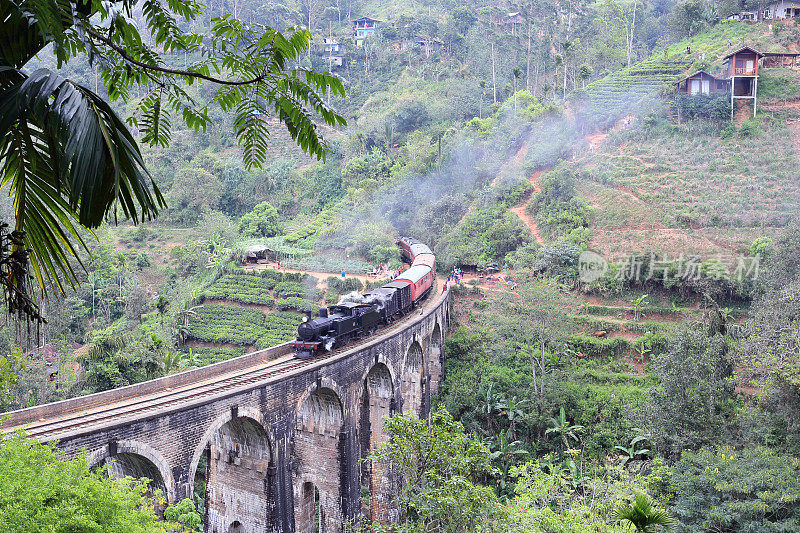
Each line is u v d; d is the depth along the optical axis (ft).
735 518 99.55
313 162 412.36
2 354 141.69
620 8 509.35
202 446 78.48
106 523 43.50
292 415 97.66
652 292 204.54
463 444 78.79
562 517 84.17
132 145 17.72
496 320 179.22
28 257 20.36
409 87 445.37
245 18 490.90
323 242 298.76
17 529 38.01
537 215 256.73
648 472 131.13
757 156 250.37
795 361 114.01
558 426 157.58
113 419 73.87
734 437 125.49
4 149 17.63
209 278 276.41
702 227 221.46
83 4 18.15
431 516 71.87
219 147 414.41
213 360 218.18
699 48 361.51
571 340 186.80
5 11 16.80
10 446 44.73
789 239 175.73
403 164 354.13
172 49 20.42
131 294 242.37
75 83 16.63
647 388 166.09
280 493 95.45
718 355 133.18
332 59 493.36
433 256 230.27
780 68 300.81
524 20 505.25
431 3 574.15
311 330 118.73
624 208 238.27
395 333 138.21
